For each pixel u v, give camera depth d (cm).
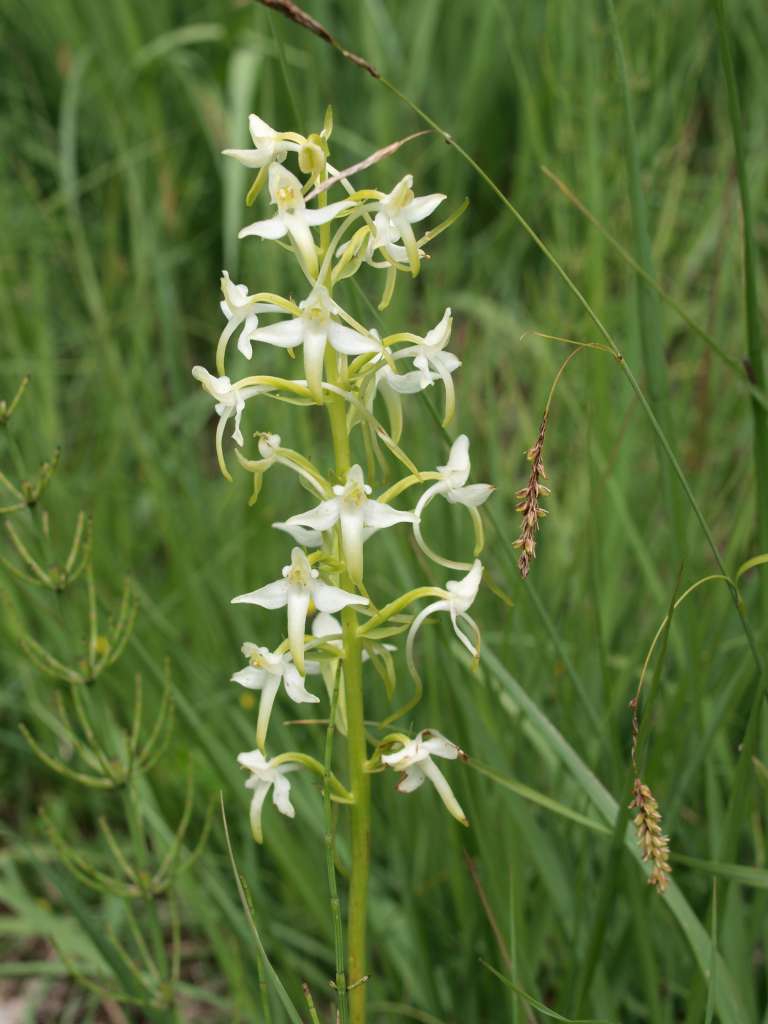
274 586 38
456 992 49
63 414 79
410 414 61
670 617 39
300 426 57
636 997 49
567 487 61
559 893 46
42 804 59
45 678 57
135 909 54
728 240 59
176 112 91
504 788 46
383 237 37
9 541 64
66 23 89
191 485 67
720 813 47
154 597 63
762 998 48
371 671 54
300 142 37
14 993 54
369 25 80
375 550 57
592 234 58
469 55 91
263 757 39
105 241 86
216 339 83
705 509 55
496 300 81
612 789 47
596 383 56
